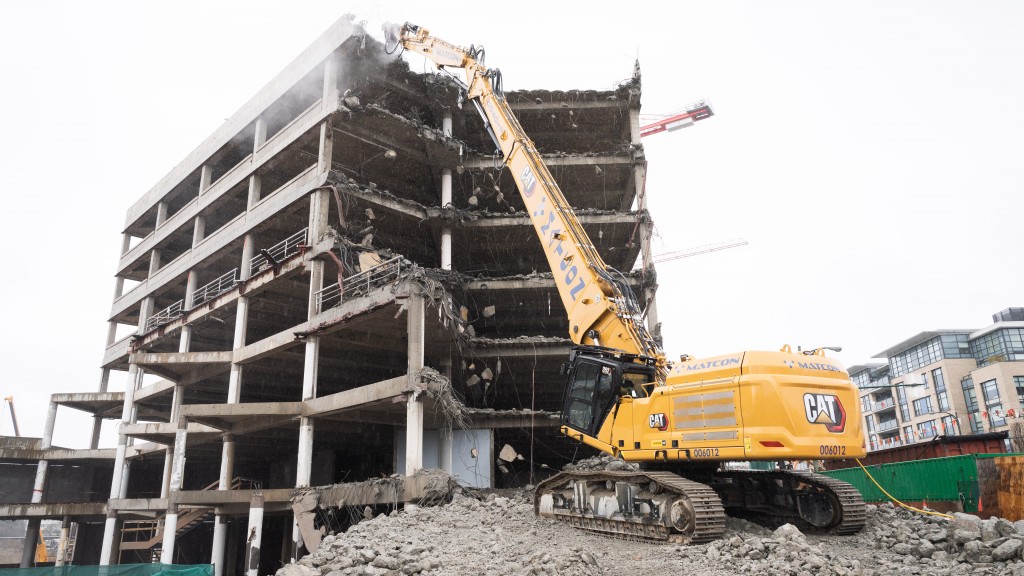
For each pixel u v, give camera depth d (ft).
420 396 76.54
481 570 36.24
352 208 104.63
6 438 148.15
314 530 79.51
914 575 32.65
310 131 106.01
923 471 64.13
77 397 151.94
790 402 36.88
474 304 118.93
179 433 92.02
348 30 103.71
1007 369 230.07
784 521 45.50
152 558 143.84
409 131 107.86
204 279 136.67
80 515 135.44
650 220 113.39
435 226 114.11
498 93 65.21
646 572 33.73
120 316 164.04
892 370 295.69
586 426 46.34
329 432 102.53
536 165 57.57
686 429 39.93
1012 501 55.77
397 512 61.67
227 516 104.88
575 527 46.01
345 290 92.17
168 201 152.05
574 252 50.88
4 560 215.51
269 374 114.83
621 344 46.80
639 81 120.26
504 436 117.60
